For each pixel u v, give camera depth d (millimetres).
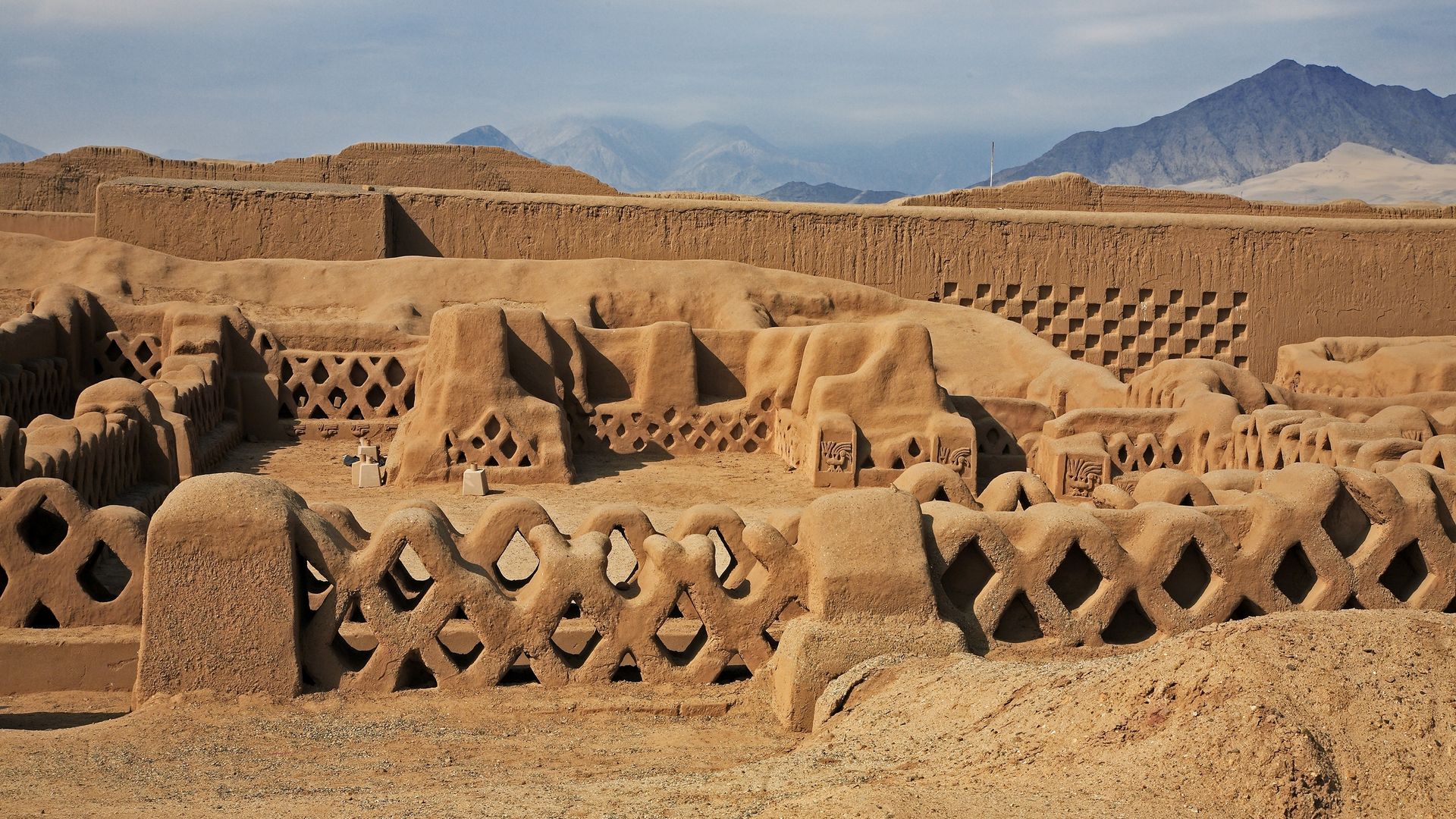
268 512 6047
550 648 6422
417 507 6488
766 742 5703
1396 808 3854
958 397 17031
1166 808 3826
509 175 31516
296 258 23875
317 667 6219
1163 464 16094
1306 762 3904
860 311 24359
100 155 31734
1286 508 7141
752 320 22266
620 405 17594
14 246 21094
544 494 14531
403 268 22594
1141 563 6883
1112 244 26828
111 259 21250
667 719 6148
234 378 17984
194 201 23750
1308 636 4559
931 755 4730
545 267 23172
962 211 26500
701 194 30859
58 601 7070
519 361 16469
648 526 7102
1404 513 7328
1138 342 27047
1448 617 4918
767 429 17969
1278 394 18188
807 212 25938
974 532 6625
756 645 6555
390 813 4273
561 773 5086
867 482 15445
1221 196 32594
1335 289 27281
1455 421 15719
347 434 18250
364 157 31266
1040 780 4141
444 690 6309
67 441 10438
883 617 6234
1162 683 4457
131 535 7148
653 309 23000
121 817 4219
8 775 4879
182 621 5984
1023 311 26797
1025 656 6648
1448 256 27453
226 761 5219
